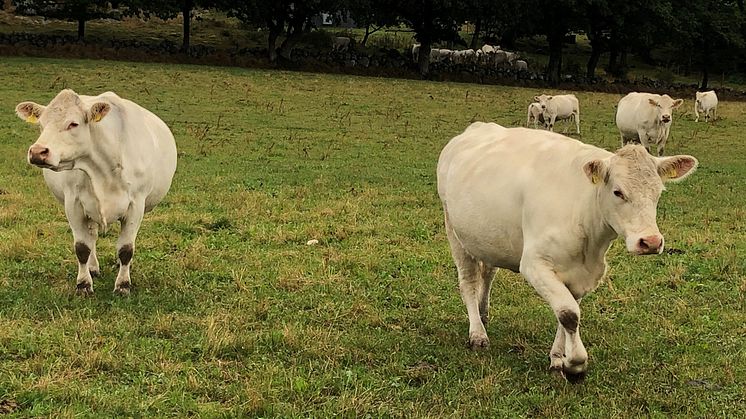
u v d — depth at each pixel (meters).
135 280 8.85
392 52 55.28
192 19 63.25
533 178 6.42
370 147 22.33
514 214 6.54
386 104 33.62
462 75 51.31
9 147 18.38
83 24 50.28
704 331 7.86
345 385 6.21
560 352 6.70
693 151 24.95
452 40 54.34
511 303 8.77
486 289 7.77
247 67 47.31
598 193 5.92
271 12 48.81
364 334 7.41
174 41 55.41
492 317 8.23
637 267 10.27
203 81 36.34
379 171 18.12
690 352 7.27
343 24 76.94
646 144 23.12
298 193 14.73
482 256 7.08
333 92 36.56
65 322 7.15
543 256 6.21
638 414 5.93
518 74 52.91
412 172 18.27
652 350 7.33
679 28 57.91
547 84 52.00
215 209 13.06
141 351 6.64
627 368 6.85
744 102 51.72
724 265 10.16
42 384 5.75
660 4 56.72
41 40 44.97
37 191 13.83
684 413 5.97
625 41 58.59
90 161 7.82
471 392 6.16
